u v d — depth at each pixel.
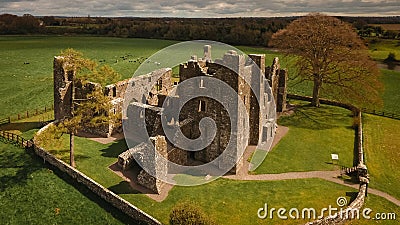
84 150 42.94
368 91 63.34
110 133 47.88
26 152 41.53
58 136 41.41
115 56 116.69
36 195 33.16
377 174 38.81
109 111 41.94
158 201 32.50
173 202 32.38
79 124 42.06
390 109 65.31
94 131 48.62
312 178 37.50
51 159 38.66
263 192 34.41
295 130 52.19
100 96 40.78
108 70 44.97
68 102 49.62
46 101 64.25
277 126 53.09
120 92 50.16
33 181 35.38
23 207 31.39
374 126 55.25
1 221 29.42
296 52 61.69
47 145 43.16
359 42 58.41
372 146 46.75
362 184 34.50
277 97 60.09
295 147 45.81
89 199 32.78
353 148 45.88
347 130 52.62
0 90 70.44
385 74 93.31
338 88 72.19
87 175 36.69
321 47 59.19
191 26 163.62
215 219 29.84
